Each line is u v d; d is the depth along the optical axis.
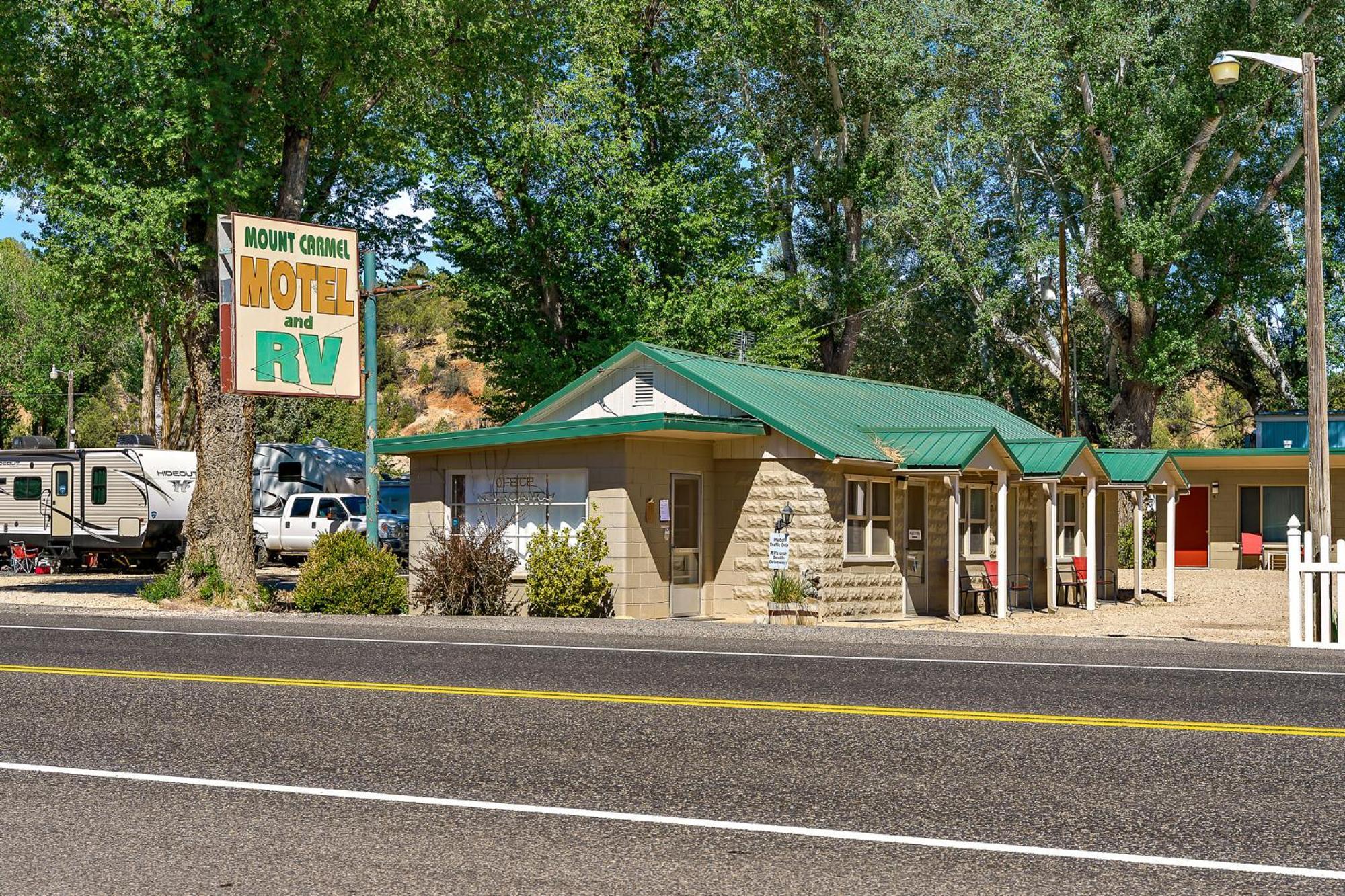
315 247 23.86
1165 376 44.12
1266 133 44.25
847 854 6.09
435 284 40.59
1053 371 49.28
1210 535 41.19
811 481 22.33
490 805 7.07
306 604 22.81
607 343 37.78
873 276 45.62
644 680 12.11
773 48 43.09
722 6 40.44
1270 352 53.22
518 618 20.27
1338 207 48.12
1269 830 6.54
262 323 23.11
